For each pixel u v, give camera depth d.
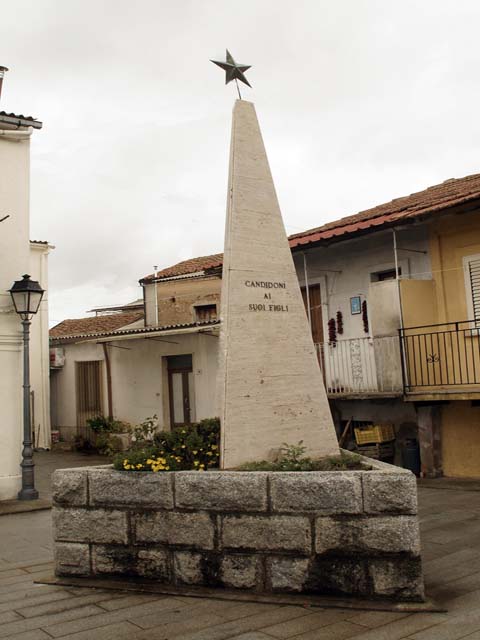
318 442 6.97
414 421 13.34
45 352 23.17
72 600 5.47
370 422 14.35
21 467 12.70
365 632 4.46
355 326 14.55
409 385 12.32
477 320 11.26
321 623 4.65
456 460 12.44
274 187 7.30
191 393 19.34
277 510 5.29
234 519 5.41
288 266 7.20
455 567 6.21
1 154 13.27
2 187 13.20
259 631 4.54
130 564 5.79
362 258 14.49
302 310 7.21
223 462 6.25
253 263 6.91
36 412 22.77
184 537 5.59
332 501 5.14
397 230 12.79
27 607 5.34
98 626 4.79
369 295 13.76
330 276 15.25
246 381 6.59
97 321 27.92
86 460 19.36
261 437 6.55
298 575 5.19
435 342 12.70
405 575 4.97
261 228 7.07
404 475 5.04
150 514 5.74
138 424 20.39
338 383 14.77
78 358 23.03
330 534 5.14
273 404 6.73
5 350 12.90
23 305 12.50
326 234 13.94
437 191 15.66
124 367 20.98
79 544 6.05
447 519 8.68
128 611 5.09
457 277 12.56
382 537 5.02
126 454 6.20
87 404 22.59
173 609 5.08
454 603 5.06
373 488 5.06
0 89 13.58
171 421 19.70
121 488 5.87
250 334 6.73
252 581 5.33
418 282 12.74
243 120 7.20
